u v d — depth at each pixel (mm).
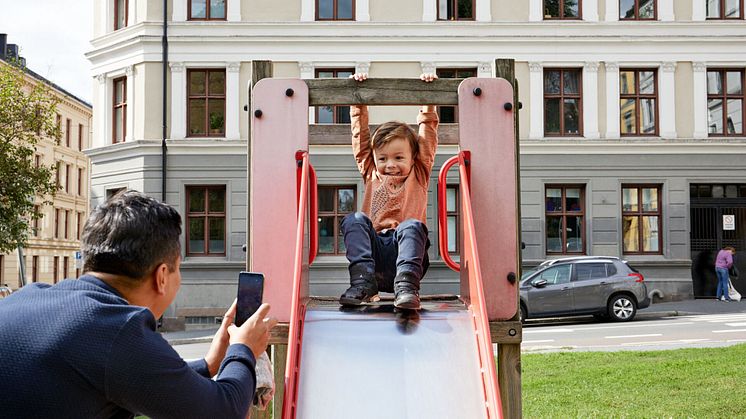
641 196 19328
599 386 7207
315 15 19484
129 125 19562
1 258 37500
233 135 19125
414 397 2615
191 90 19484
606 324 14773
